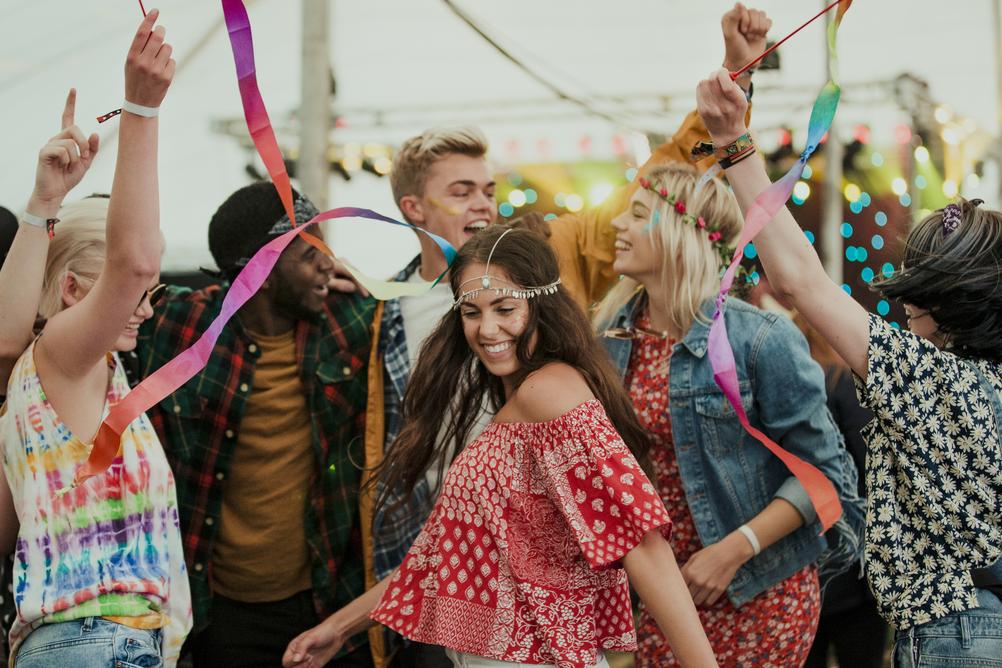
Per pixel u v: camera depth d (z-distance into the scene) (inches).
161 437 124.5
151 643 99.4
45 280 106.7
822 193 408.5
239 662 128.2
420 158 139.6
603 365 99.4
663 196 121.6
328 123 241.1
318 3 241.0
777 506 114.7
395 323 131.0
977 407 89.8
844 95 424.8
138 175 91.4
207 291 130.3
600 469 90.4
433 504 122.9
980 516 89.2
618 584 96.3
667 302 121.7
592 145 407.8
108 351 100.7
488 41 300.4
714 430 117.7
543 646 92.4
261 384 126.3
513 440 95.0
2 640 118.9
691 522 120.6
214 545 126.9
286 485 126.8
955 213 94.3
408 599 99.9
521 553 93.4
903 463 90.4
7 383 105.0
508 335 97.0
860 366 91.3
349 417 128.5
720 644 117.6
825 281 91.8
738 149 91.5
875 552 91.1
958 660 87.3
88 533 98.3
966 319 93.4
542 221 120.6
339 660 128.3
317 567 127.3
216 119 403.2
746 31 102.9
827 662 149.4
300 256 124.1
